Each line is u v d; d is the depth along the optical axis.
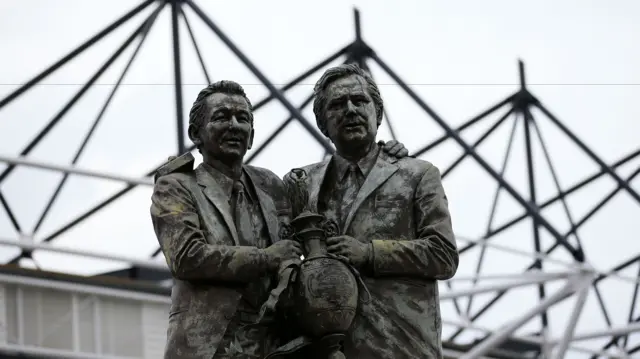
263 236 10.18
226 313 9.82
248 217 10.18
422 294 10.16
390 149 10.61
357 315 10.07
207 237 9.98
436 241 10.17
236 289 9.87
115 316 25.92
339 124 10.44
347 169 10.52
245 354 9.88
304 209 10.21
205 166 10.27
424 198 10.34
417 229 10.33
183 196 10.05
